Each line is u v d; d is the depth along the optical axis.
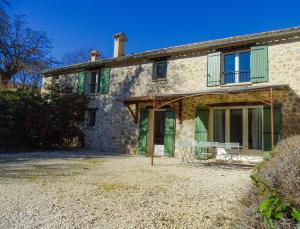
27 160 8.55
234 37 10.30
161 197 4.30
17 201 3.89
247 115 9.88
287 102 8.99
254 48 9.84
